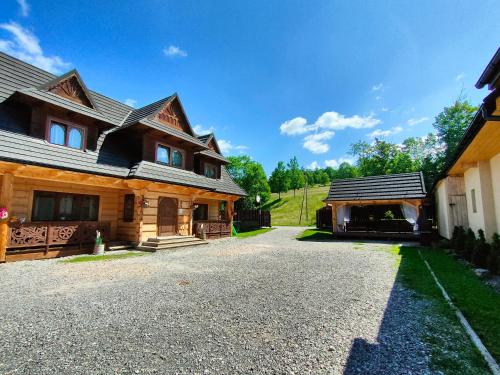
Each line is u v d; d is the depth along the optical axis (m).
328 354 2.94
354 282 6.26
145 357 2.89
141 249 11.80
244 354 2.95
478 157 8.88
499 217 8.35
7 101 9.53
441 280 6.25
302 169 67.31
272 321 3.90
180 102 15.25
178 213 14.66
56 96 10.09
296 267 8.12
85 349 3.07
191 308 4.46
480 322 3.69
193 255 10.61
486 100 4.86
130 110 15.52
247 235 21.17
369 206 21.80
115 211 13.00
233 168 41.25
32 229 9.07
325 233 21.70
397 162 36.59
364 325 3.73
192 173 15.79
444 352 2.92
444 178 13.97
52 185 10.70
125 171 11.89
